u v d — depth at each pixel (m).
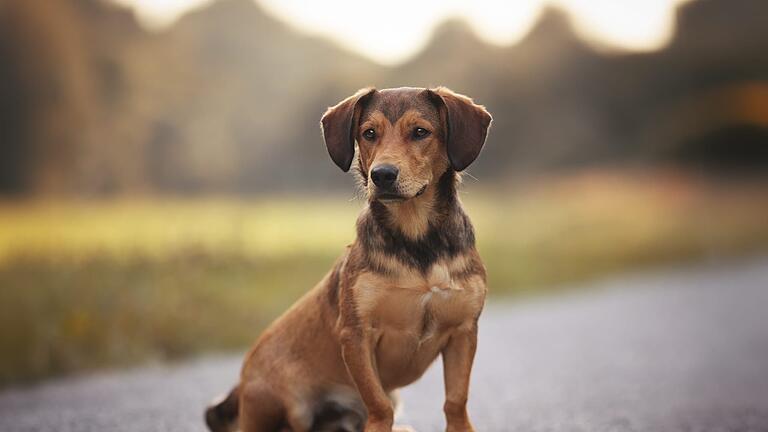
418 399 7.60
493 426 6.30
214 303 10.96
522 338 11.08
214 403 5.41
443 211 4.62
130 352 9.02
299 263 14.14
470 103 4.79
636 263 20.44
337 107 4.95
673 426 6.18
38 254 11.79
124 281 10.85
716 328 11.84
